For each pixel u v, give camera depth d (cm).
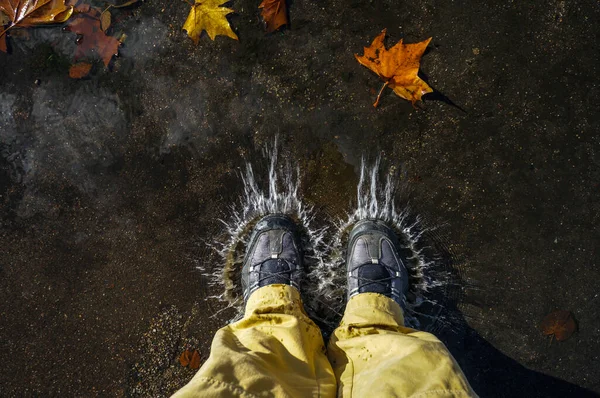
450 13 174
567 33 172
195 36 178
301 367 126
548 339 170
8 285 182
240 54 179
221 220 179
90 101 182
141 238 180
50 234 182
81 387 179
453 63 174
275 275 165
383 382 110
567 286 171
